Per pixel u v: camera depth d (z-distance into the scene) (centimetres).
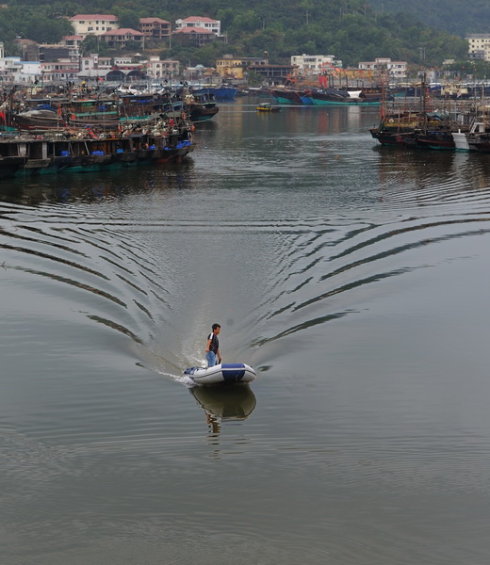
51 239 7188
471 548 2948
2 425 3747
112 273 5991
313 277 5975
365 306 5341
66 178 10956
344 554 2922
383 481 3331
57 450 3547
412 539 2992
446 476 3362
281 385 4175
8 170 10731
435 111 18950
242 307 5241
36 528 3039
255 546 2959
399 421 3825
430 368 4403
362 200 9512
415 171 12000
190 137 14888
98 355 4491
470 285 5828
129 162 12144
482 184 10656
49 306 5234
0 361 4422
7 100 17225
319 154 14462
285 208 8950
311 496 3234
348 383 4209
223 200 9462
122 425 3759
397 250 6862
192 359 4456
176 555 2911
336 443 3628
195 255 6625
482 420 3828
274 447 3591
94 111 18612
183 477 3359
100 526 3056
